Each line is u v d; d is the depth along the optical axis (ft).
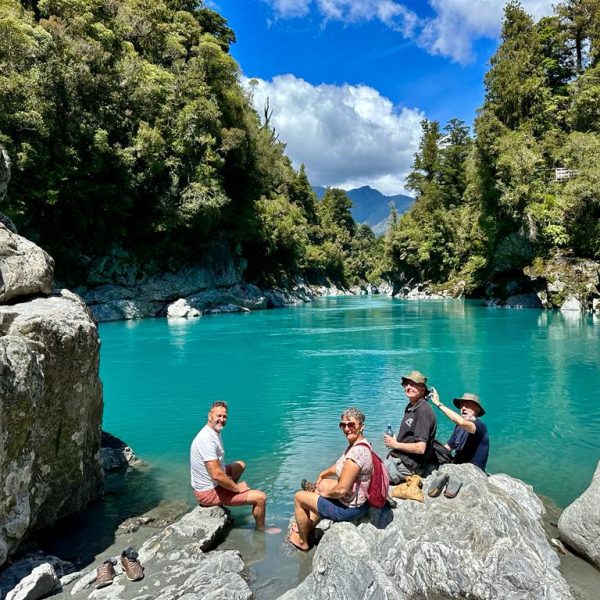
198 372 52.16
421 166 270.26
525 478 24.43
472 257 184.34
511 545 15.25
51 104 97.35
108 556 17.67
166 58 150.00
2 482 15.83
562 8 166.50
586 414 35.42
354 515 17.37
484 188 147.23
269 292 178.09
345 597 13.99
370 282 386.52
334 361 58.13
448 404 39.17
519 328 86.79
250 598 14.66
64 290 23.80
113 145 115.24
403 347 68.08
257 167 166.81
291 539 18.44
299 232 234.58
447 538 15.97
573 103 151.33
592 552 16.38
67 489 20.26
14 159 90.74
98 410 22.53
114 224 120.67
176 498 22.65
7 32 93.30
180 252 137.90
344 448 29.14
